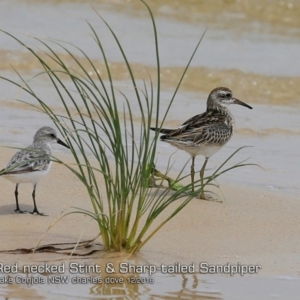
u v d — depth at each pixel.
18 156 12.66
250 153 17.25
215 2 30.98
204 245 11.68
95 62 24.55
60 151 16.66
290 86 23.08
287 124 19.59
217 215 13.11
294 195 14.41
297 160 16.81
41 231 11.93
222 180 15.39
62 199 13.50
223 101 16.39
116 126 10.79
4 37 26.59
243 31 28.62
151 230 12.22
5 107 19.91
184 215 13.03
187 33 28.06
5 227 12.07
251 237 12.12
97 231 11.98
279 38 27.94
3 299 9.74
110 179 10.95
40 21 28.80
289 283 10.43
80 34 27.48
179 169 16.12
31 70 23.75
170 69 24.17
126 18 29.55
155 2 31.08
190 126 15.23
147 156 11.20
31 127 18.23
